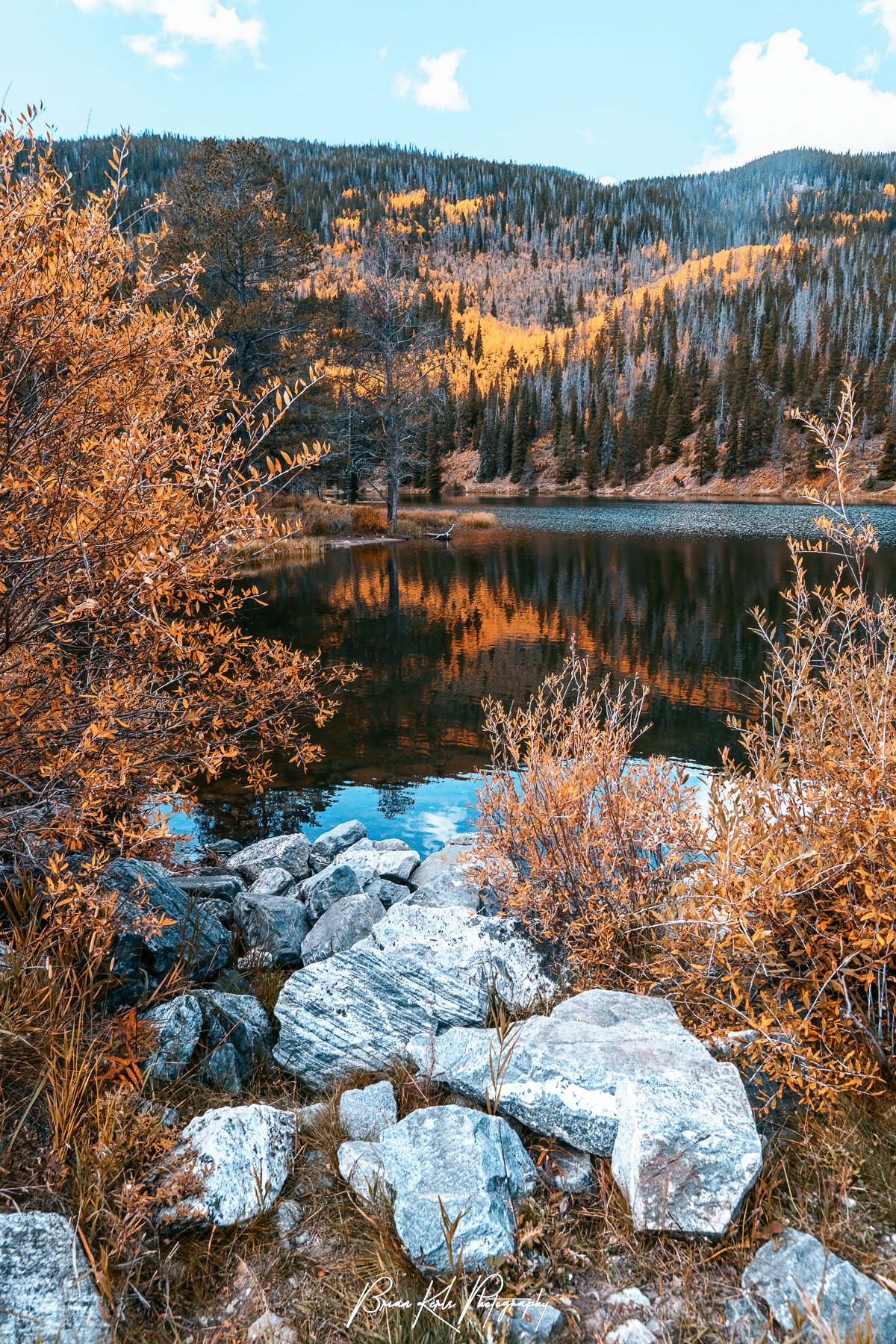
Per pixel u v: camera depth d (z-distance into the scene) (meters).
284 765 8.41
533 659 13.39
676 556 29.20
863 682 3.27
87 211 2.95
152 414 3.25
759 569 24.62
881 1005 2.69
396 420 39.28
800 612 3.52
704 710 10.30
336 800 7.40
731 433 100.38
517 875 3.95
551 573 24.91
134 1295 1.91
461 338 184.62
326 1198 2.37
